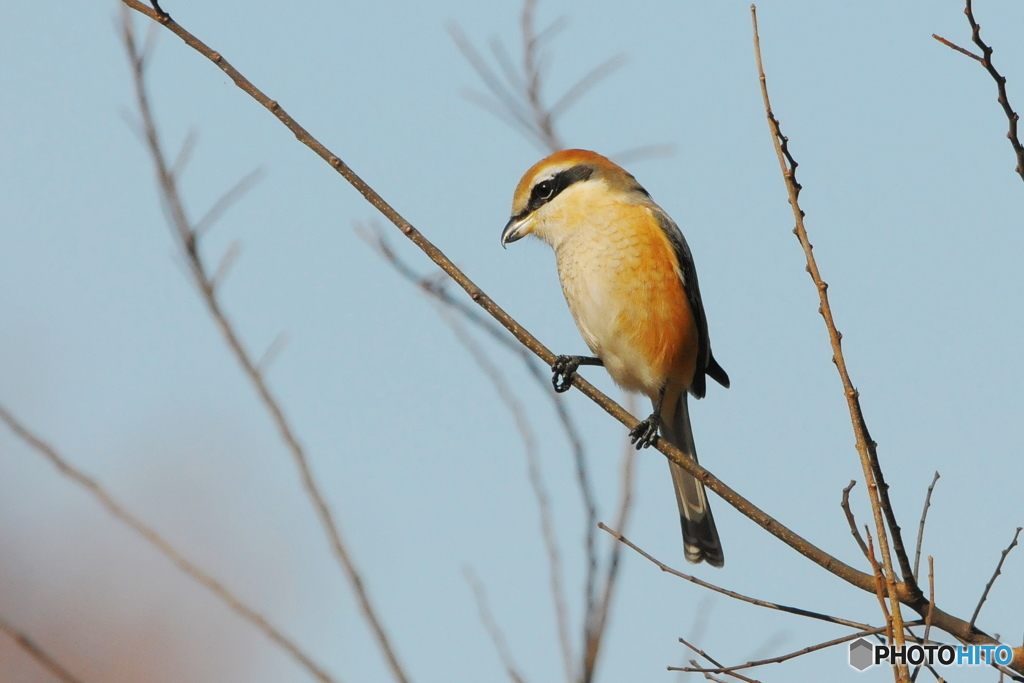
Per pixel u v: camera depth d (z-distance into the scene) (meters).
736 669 6.80
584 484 7.61
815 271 6.62
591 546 7.45
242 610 6.68
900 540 6.90
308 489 7.18
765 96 6.81
